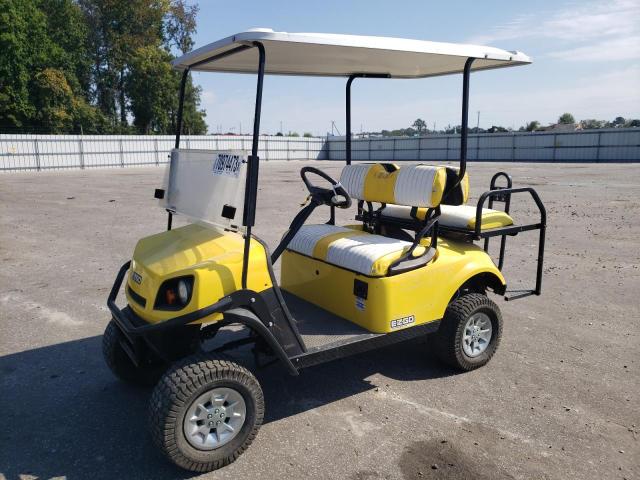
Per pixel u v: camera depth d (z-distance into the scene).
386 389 3.70
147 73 48.38
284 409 3.43
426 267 3.61
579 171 26.03
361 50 3.26
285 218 11.12
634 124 62.88
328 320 3.62
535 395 3.61
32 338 4.57
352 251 3.57
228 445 2.81
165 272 2.88
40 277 6.48
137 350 3.07
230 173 2.90
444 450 2.98
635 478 2.74
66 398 3.58
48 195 15.97
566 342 4.52
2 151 30.50
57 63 43.72
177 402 2.61
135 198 15.07
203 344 4.39
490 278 4.11
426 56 3.62
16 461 2.89
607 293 5.88
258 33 2.76
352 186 4.59
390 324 3.46
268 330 2.87
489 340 4.04
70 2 46.97
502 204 13.39
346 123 4.79
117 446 3.03
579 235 9.22
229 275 2.84
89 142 34.41
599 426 3.23
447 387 3.73
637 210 12.12
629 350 4.36
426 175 3.82
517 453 2.96
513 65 4.03
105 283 6.21
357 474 2.76
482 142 42.41
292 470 2.80
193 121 51.97
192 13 54.06
